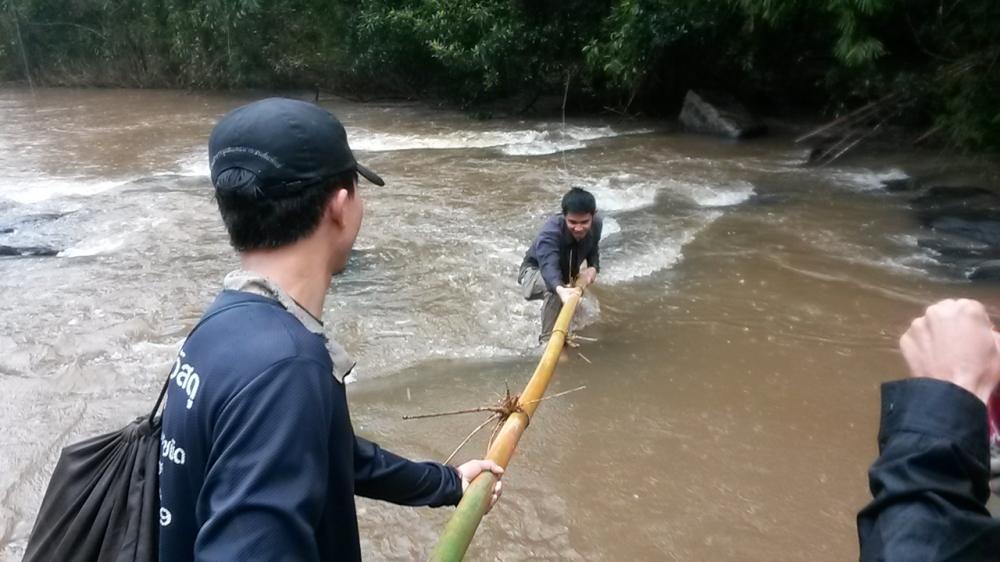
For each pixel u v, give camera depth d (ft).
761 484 13.65
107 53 74.74
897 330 19.44
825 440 14.93
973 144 33.47
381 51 57.26
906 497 3.84
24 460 14.56
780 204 29.96
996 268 22.80
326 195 5.20
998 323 19.19
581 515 12.89
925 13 39.17
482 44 50.60
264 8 65.21
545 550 12.12
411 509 13.06
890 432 4.11
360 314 20.61
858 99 45.80
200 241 26.91
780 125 45.98
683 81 50.21
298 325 4.95
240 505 4.33
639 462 14.30
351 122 51.65
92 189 34.83
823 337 19.13
